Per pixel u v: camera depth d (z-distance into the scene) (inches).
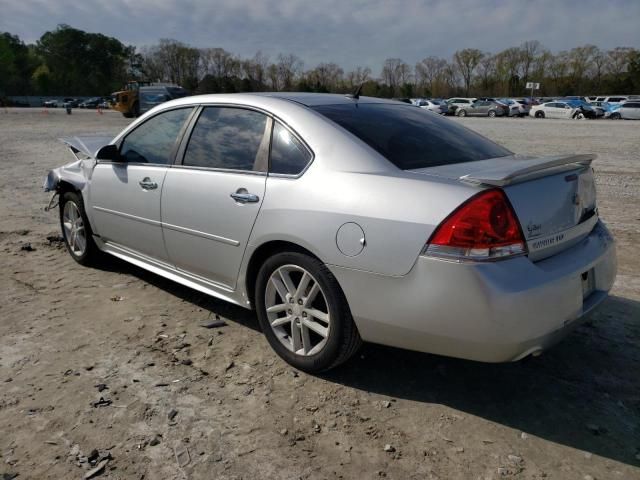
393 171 115.0
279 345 133.5
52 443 104.5
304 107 135.1
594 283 120.6
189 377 128.0
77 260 207.5
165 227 157.8
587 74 3373.5
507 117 1716.3
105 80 4365.2
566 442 106.9
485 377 129.9
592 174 129.3
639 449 105.0
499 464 100.6
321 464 100.1
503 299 98.9
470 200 101.5
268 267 130.4
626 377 130.0
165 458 100.9
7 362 133.6
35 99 3607.3
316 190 120.0
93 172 187.2
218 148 146.4
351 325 118.3
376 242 108.9
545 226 108.2
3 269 201.6
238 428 109.7
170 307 168.4
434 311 104.0
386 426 111.2
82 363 133.6
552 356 139.5
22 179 422.0
